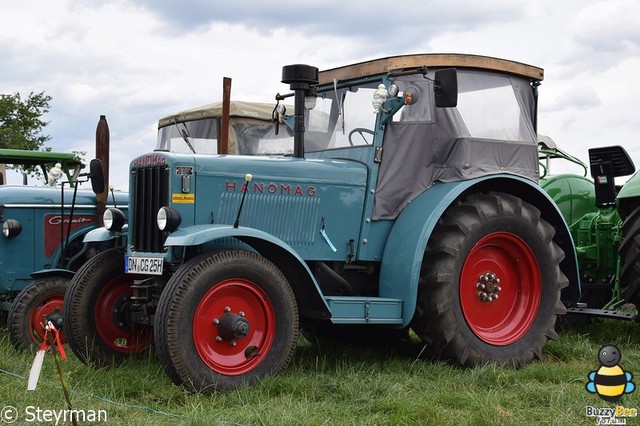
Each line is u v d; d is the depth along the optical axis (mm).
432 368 5477
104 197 7309
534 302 6102
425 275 5684
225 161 5379
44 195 7242
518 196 6410
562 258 6215
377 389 4836
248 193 5418
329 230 5707
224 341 4910
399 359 5930
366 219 5805
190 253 5172
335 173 5730
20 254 7105
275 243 5117
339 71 6188
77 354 5656
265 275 5043
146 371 5238
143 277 5676
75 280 5738
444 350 5680
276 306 5082
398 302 5602
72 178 7969
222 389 4789
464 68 6062
